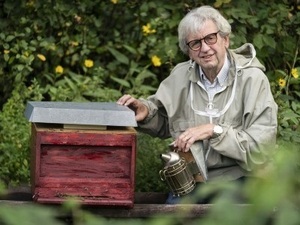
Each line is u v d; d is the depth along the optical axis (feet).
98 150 11.20
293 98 16.35
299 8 18.28
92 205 11.27
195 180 12.39
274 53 17.79
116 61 18.79
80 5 18.56
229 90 12.51
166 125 13.38
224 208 4.66
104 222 5.24
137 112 12.96
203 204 11.47
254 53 12.80
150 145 14.93
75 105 11.87
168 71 18.45
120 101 12.78
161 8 18.30
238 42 17.26
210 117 12.52
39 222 4.83
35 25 18.21
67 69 18.53
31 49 17.70
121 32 18.97
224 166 12.34
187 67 13.05
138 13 18.66
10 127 15.78
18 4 18.20
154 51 18.20
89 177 11.22
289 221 4.59
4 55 17.62
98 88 17.42
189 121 12.72
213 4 17.88
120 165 11.27
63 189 11.17
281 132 14.60
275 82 16.51
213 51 12.27
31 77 18.39
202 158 11.96
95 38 18.66
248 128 12.18
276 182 4.48
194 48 12.34
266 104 12.21
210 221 4.68
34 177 11.29
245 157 11.87
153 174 14.71
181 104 12.92
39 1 18.25
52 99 17.08
